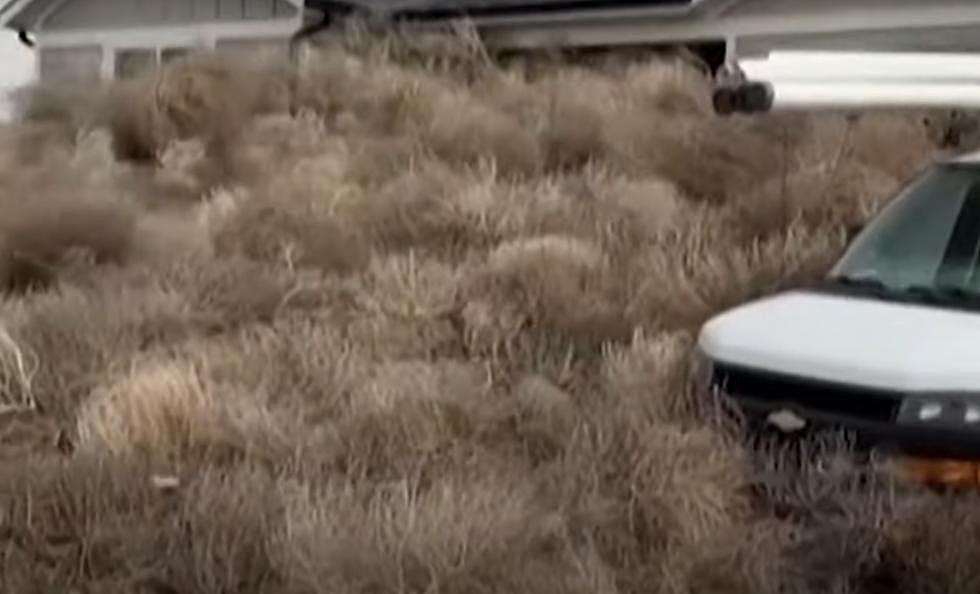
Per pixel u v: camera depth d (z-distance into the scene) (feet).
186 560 20.92
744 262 36.40
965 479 21.49
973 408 21.52
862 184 43.73
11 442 26.50
